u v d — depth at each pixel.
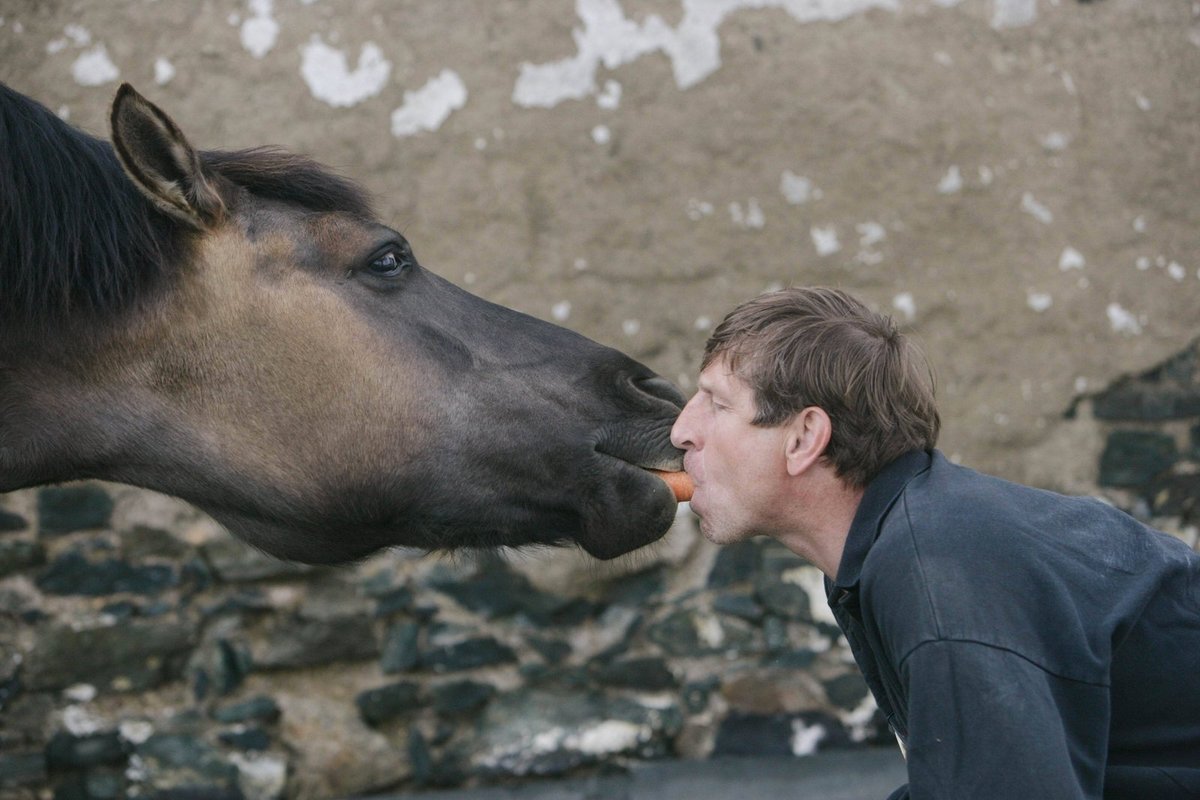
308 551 2.10
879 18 3.98
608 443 2.03
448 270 3.82
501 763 3.75
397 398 1.99
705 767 3.79
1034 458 4.03
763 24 3.94
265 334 1.95
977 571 1.28
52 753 3.58
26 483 1.99
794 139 3.95
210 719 3.65
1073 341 4.05
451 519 2.05
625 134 3.90
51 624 3.62
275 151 2.07
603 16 3.89
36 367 1.92
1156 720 1.39
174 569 3.70
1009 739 1.18
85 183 1.90
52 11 3.68
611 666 3.84
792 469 1.46
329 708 3.71
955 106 4.01
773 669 3.90
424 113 3.82
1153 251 4.10
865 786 3.62
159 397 1.96
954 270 4.01
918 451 1.49
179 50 3.73
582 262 3.88
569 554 3.81
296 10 3.78
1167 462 4.09
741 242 3.94
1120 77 4.09
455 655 3.78
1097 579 1.35
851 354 1.44
